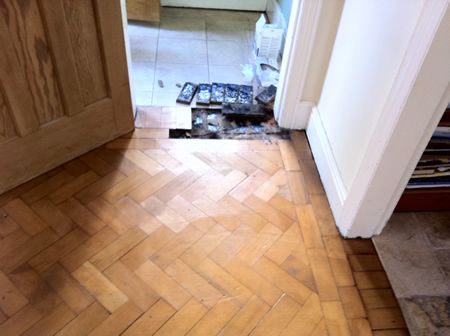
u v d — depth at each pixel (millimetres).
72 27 1412
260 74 2309
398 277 1456
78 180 1666
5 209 1546
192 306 1325
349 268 1469
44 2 1287
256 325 1297
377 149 1281
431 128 1229
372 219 1484
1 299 1301
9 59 1321
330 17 1604
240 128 2000
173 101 2104
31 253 1422
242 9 2834
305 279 1424
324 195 1710
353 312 1353
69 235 1481
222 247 1488
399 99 1153
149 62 2348
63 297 1316
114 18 1500
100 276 1376
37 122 1530
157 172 1723
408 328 1328
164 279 1384
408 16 1110
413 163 1325
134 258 1432
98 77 1616
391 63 1208
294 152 1888
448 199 1615
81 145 1733
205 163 1783
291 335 1283
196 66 2361
